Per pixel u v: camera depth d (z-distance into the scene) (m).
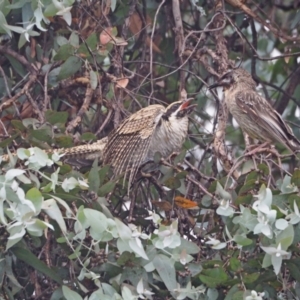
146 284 9.10
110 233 8.73
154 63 12.54
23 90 11.09
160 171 10.73
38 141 10.29
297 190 9.44
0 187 8.70
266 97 14.11
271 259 8.80
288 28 14.57
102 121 11.93
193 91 14.02
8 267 9.43
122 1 12.47
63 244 9.22
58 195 9.17
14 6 10.56
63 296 9.23
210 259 9.44
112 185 9.53
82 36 11.38
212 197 9.77
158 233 8.91
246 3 13.91
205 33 12.81
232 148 14.08
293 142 13.01
